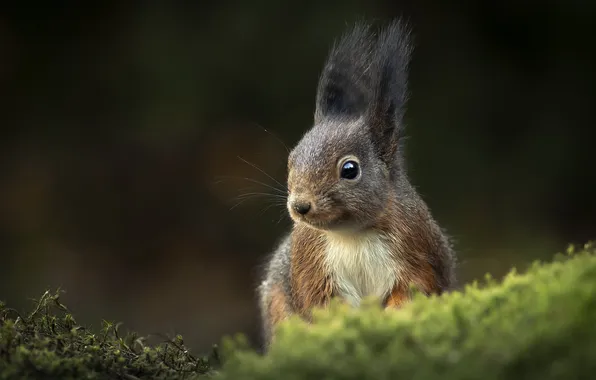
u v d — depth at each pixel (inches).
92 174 629.6
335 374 145.6
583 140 620.4
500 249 573.6
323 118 276.8
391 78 263.1
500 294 170.1
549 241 578.2
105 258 613.9
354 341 155.0
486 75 621.3
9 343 173.2
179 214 630.5
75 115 628.1
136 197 633.0
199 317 573.0
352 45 277.9
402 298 261.9
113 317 570.6
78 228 622.8
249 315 570.6
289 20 594.2
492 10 621.9
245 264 606.2
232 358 157.2
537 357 141.3
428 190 599.5
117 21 621.3
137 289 600.7
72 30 627.2
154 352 193.6
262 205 609.0
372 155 258.1
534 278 173.8
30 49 627.8
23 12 626.5
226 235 615.8
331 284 267.7
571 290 154.6
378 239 262.8
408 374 142.5
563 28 624.1
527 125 621.6
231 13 601.6
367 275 266.1
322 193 245.4
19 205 619.2
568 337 142.5
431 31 616.4
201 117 609.3
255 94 602.5
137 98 618.8
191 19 608.4
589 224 602.2
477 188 604.7
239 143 608.7
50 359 169.9
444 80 616.4
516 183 609.9
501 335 147.3
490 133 620.1
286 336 161.2
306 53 592.1
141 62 609.3
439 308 170.4
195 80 605.3
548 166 615.8
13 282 587.5
